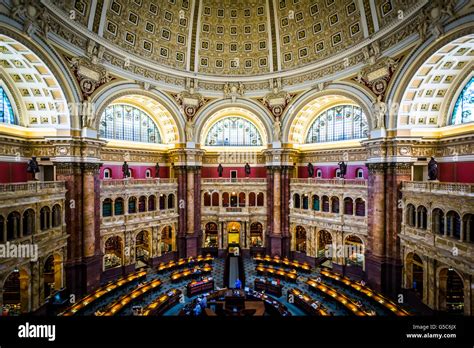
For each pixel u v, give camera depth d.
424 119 23.88
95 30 24.09
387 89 23.34
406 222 22.41
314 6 28.92
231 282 26.56
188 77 31.72
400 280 22.86
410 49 21.34
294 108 31.59
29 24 17.91
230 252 34.50
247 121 37.09
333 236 29.03
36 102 22.48
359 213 27.39
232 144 37.12
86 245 23.45
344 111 31.58
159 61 30.11
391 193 23.45
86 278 23.19
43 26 19.31
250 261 32.53
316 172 33.88
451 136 21.88
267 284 24.62
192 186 32.72
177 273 26.97
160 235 31.22
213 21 31.83
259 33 32.25
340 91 27.53
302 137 35.16
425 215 20.55
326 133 33.41
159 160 34.25
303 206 32.56
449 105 22.95
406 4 21.02
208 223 36.06
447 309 19.34
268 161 33.31
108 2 24.70
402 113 22.92
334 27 27.97
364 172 28.98
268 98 32.59
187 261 30.61
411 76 21.42
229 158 36.53
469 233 16.39
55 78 20.97
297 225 32.66
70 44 21.91
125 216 27.83
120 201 28.05
